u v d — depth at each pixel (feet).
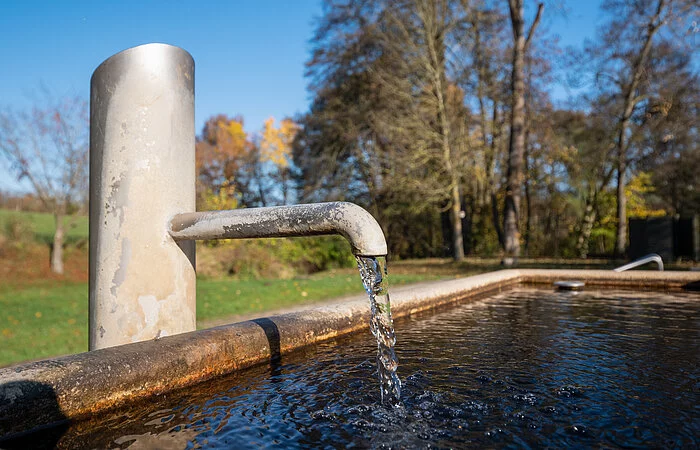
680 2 49.14
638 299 17.74
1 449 4.98
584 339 10.83
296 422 6.01
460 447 5.32
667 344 10.25
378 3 58.13
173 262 8.30
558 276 23.02
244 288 28.09
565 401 6.76
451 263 48.47
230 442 5.40
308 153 71.72
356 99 66.80
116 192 8.07
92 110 8.62
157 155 8.21
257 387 7.34
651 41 52.80
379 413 6.31
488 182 65.92
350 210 6.80
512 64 56.03
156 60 8.34
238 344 8.14
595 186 63.05
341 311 11.14
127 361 6.35
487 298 18.43
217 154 106.32
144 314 7.98
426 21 52.54
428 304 15.31
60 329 19.75
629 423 5.93
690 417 6.11
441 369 8.42
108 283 8.02
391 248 70.79
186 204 8.63
